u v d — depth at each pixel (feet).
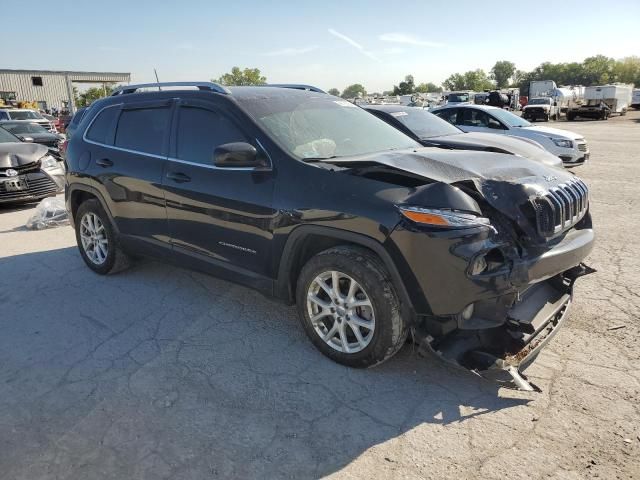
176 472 7.85
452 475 7.64
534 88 157.89
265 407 9.43
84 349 11.75
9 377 10.64
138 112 14.67
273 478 7.70
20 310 13.97
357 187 9.88
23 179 26.86
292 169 10.81
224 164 11.03
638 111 169.68
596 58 475.31
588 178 35.45
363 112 14.55
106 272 16.28
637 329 12.03
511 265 9.16
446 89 488.44
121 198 14.71
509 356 9.32
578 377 10.07
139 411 9.38
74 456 8.25
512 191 9.63
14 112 71.72
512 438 8.41
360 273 9.76
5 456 8.29
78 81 154.40
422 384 10.03
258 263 11.56
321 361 10.99
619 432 8.45
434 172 9.93
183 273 16.57
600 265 16.60
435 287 9.12
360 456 8.11
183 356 11.34
